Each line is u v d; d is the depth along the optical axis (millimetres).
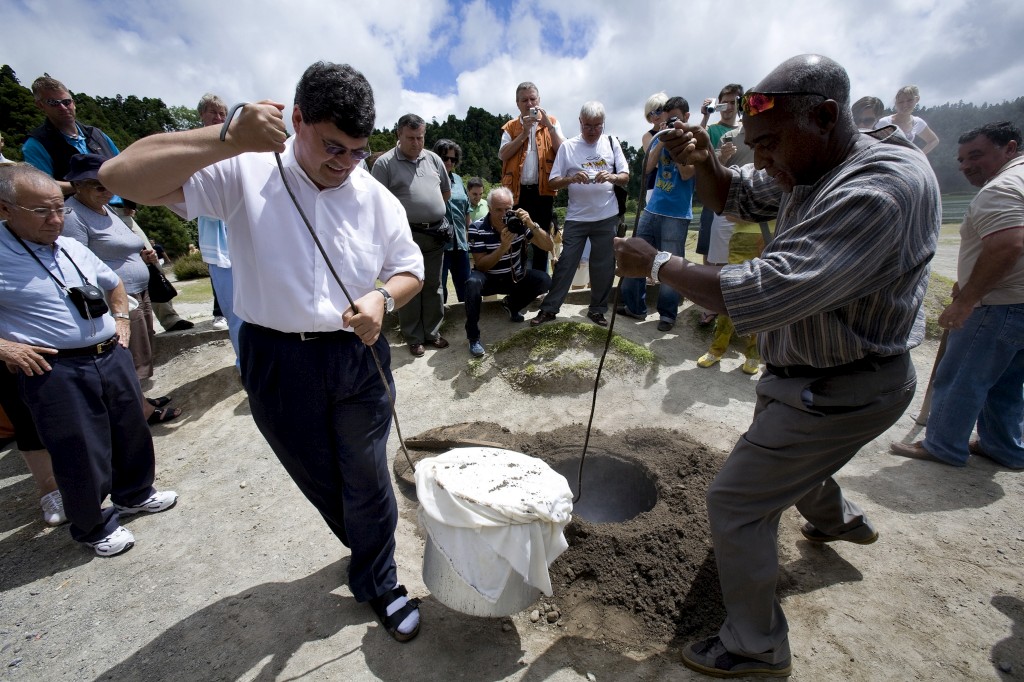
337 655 2109
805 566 2494
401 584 2340
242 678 2033
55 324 2506
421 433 3836
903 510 2863
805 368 1808
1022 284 2822
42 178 2420
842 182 1560
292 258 1807
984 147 2902
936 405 3268
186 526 2973
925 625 2168
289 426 1961
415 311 4766
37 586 2582
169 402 4457
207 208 1789
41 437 2518
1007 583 2369
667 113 4613
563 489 1960
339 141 1625
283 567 2602
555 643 2166
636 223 2146
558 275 4984
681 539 2484
